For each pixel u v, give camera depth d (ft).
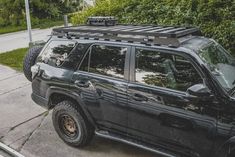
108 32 15.31
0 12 69.77
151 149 14.30
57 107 17.06
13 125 20.48
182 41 13.88
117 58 14.84
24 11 68.59
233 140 11.84
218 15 23.53
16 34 59.00
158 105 13.46
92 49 15.75
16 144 18.15
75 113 16.44
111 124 15.47
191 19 24.38
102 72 15.37
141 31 14.53
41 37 53.98
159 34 13.69
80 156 16.65
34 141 18.38
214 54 14.16
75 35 16.58
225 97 12.10
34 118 21.33
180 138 13.23
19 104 23.72
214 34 23.24
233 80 13.53
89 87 15.58
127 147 17.21
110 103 15.01
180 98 12.89
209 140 12.44
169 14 25.55
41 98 18.04
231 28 22.52
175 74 13.28
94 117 15.94
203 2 24.14
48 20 72.74
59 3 75.46
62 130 17.57
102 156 16.56
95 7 30.96
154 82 13.76
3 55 40.09
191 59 12.89
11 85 27.96
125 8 28.17
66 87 16.43
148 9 26.94
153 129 13.94
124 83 14.48
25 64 20.57
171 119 13.21
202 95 11.84
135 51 14.28
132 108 14.29
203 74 12.62
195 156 13.12
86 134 16.63
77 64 16.22
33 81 18.40
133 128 14.66
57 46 17.22
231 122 11.84
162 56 13.57
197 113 12.49
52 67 17.24
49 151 17.26
